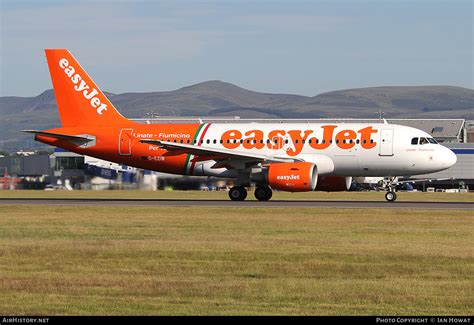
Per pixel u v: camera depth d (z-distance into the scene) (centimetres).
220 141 15975
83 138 16562
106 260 7444
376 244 8538
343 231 9806
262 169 15325
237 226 10400
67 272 6831
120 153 16488
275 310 5425
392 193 15912
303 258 7550
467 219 11438
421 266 7125
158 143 15262
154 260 7444
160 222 10988
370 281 6444
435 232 9700
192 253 7850
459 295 5922
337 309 5469
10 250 8062
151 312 5338
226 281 6431
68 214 12431
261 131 15838
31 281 6406
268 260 7438
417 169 15238
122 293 5966
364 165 15362
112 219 11475
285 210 12962
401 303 5662
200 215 12100
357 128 15462
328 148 15412
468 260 7444
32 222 11056
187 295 5897
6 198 18550
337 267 7069
